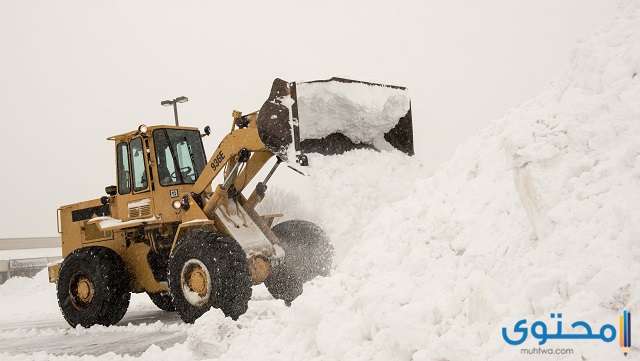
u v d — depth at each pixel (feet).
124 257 28.32
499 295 10.18
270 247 25.59
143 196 27.32
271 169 25.91
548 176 11.43
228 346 16.37
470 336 9.95
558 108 13.58
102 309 26.30
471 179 15.05
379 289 12.66
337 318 12.76
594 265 9.27
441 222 13.71
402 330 10.61
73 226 31.01
